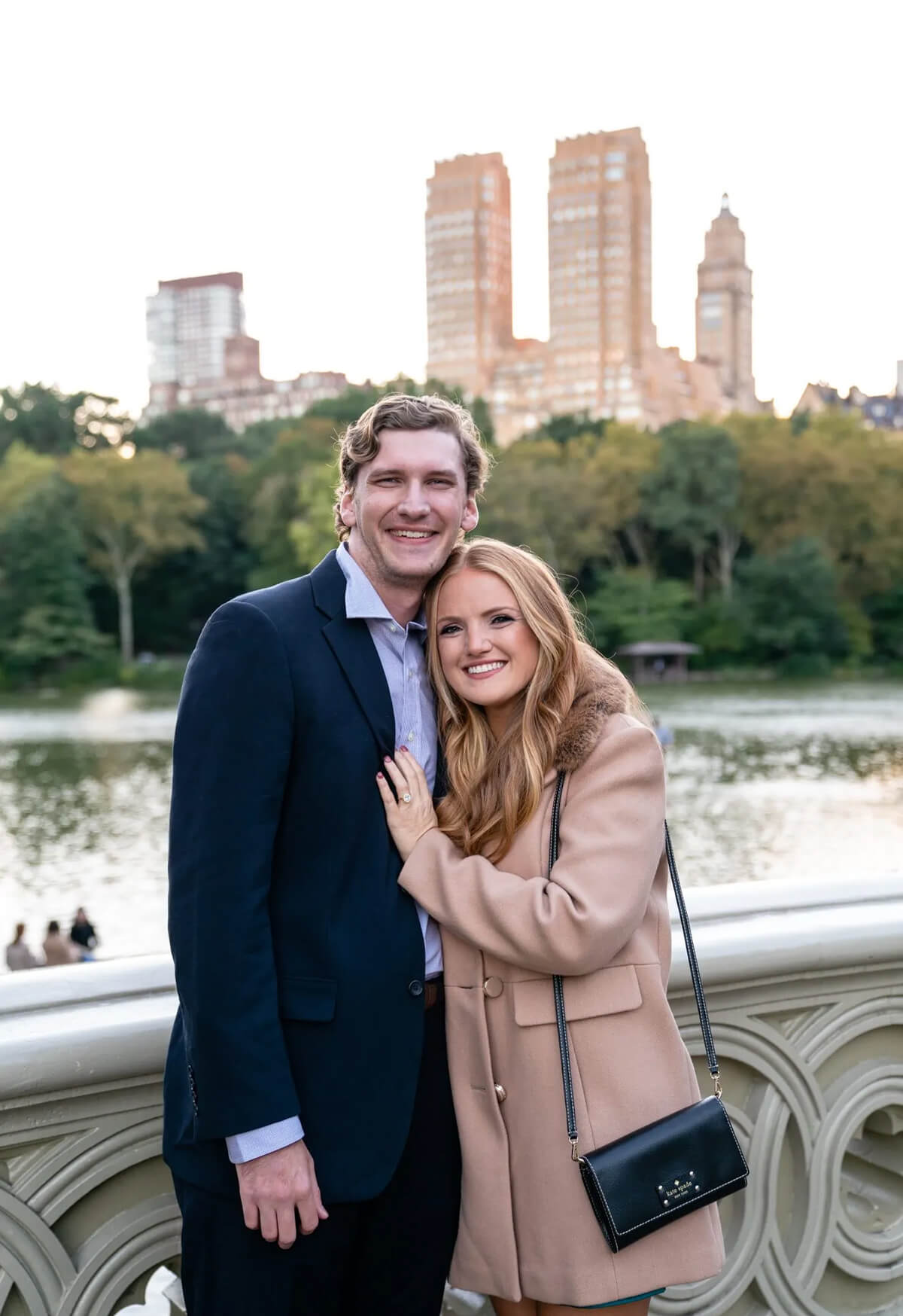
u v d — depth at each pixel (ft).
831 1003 6.22
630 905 5.16
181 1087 4.89
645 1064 5.31
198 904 4.74
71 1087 4.79
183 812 4.87
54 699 230.48
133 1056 4.84
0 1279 4.77
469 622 5.62
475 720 5.66
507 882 5.19
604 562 275.18
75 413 324.80
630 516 266.57
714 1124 5.21
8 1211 4.76
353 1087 5.01
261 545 272.31
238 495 282.15
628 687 5.86
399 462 5.53
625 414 451.53
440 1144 5.50
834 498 258.57
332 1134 4.97
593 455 290.15
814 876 6.63
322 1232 5.04
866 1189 6.67
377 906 5.18
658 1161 5.06
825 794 104.06
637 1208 4.98
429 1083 5.50
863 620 257.75
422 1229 5.47
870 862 75.77
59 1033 4.68
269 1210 4.72
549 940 5.05
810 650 252.42
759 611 255.50
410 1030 5.17
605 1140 5.20
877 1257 6.38
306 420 312.91
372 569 5.64
